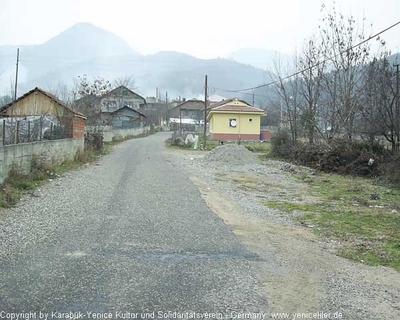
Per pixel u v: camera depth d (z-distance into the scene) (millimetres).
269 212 9891
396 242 7535
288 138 27500
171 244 6609
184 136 42156
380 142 20125
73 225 7543
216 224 8156
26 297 4379
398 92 18422
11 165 11555
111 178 14266
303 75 26328
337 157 19812
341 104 22641
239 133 46125
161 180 14172
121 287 4750
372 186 15469
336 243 7363
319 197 12633
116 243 6520
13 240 6430
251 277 5301
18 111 22656
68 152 18750
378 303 4719
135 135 54344
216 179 15773
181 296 4578
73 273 5125
